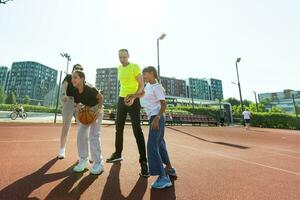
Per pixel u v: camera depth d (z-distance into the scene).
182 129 14.51
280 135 13.91
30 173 3.12
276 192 2.88
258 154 5.93
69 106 4.11
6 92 150.88
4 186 2.58
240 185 3.09
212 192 2.77
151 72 3.30
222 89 183.50
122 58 4.05
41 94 153.50
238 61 28.20
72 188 2.66
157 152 2.95
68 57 21.00
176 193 2.68
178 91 152.00
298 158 5.61
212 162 4.52
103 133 9.09
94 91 3.46
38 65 155.88
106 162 4.07
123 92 4.11
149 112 3.23
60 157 4.08
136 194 2.60
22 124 11.44
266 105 101.25
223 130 15.89
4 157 3.90
